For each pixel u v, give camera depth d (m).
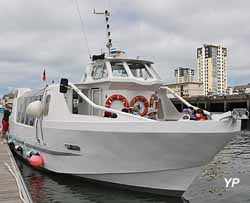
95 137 9.02
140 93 10.56
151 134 8.12
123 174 9.12
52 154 10.88
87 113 10.80
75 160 9.89
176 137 7.99
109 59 10.45
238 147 22.89
